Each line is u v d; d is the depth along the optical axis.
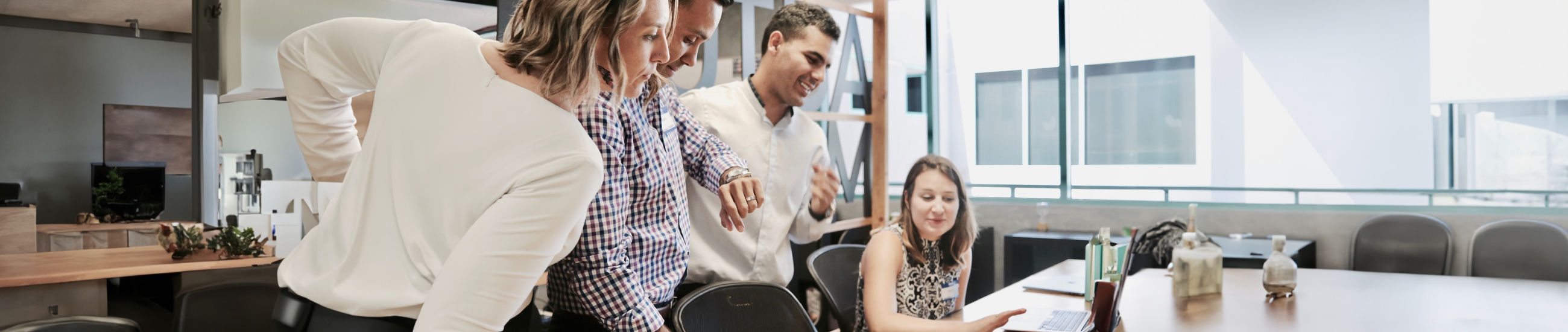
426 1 2.60
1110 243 1.94
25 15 6.71
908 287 2.00
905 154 3.76
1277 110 3.69
